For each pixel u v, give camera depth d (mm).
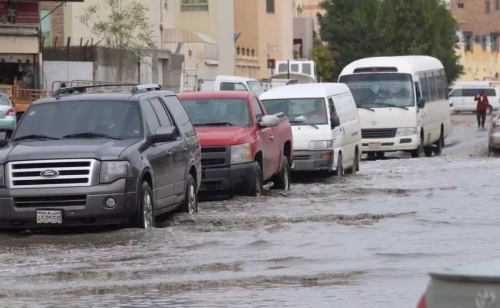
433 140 78188
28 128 33625
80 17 116062
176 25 143250
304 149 53625
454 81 183125
